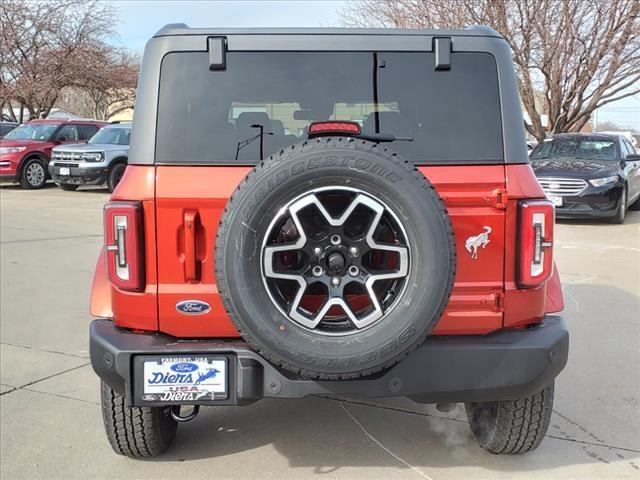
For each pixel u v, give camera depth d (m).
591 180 11.48
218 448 3.56
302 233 2.51
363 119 2.97
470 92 2.94
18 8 25.50
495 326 2.86
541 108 19.80
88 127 18.89
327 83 2.96
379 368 2.55
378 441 3.65
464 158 2.88
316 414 4.02
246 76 2.93
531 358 2.77
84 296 6.80
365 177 2.49
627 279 7.45
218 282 2.54
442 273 2.50
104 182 16.72
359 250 2.53
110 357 2.77
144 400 2.75
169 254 2.79
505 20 15.44
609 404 4.09
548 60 15.73
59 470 3.31
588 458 3.43
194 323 2.81
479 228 2.82
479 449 3.55
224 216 2.53
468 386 2.76
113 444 3.29
